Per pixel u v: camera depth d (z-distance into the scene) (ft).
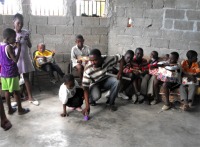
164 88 12.28
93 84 12.00
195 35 14.66
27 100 13.21
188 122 11.07
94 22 16.83
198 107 12.88
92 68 11.30
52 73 15.14
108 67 12.00
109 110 12.19
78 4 16.66
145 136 9.72
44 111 11.87
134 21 16.16
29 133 9.73
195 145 9.16
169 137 9.69
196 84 12.42
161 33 15.56
